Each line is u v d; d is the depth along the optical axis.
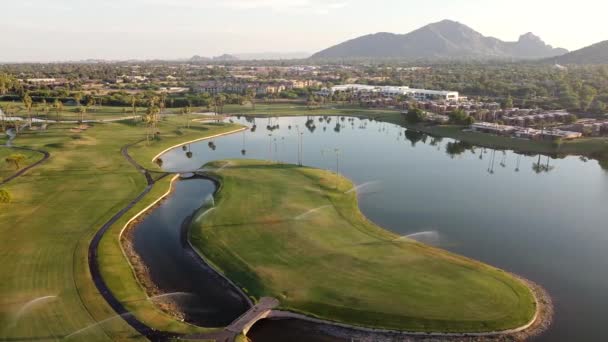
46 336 63.75
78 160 161.25
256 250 91.19
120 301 72.94
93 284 77.62
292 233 98.69
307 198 122.75
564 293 80.12
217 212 111.38
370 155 191.50
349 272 82.06
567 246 100.19
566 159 186.12
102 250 90.25
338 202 122.06
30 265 83.38
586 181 153.38
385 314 69.75
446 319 68.81
